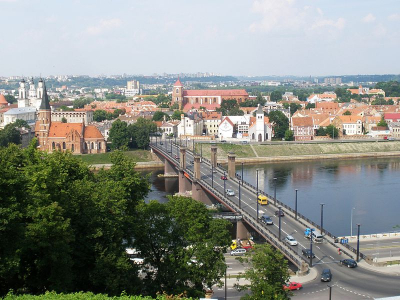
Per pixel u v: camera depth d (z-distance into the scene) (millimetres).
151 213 122188
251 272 106938
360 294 129625
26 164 125562
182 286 113500
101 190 124500
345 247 164625
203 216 126500
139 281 112750
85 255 108500
